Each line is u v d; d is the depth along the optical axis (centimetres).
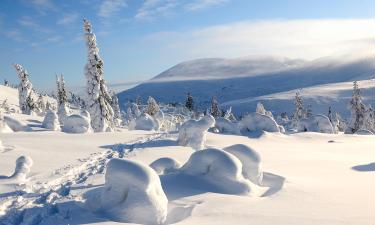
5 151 1700
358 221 783
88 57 3872
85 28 3853
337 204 934
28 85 5488
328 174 1464
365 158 2103
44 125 3412
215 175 1052
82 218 767
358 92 6019
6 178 1183
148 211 770
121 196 806
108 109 3962
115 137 2706
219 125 3278
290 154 2120
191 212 819
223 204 884
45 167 1414
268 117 3394
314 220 784
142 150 2002
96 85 3869
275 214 822
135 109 8219
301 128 4241
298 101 7006
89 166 1492
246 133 3281
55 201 916
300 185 1146
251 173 1158
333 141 3144
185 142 2250
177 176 1091
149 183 788
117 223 740
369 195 1050
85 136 2639
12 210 859
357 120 6025
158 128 4303
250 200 940
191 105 10725
